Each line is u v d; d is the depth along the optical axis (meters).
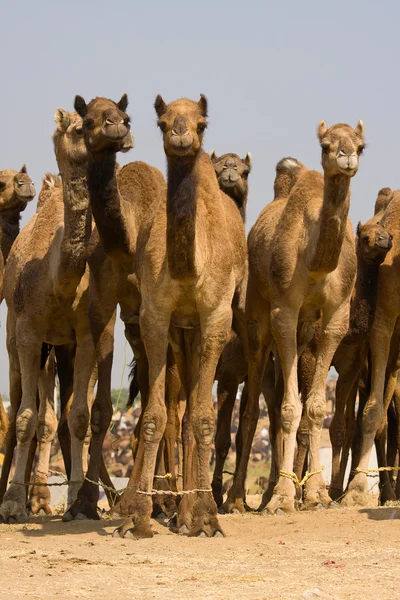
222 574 25.17
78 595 22.36
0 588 23.08
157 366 31.98
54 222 39.00
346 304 38.38
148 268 32.22
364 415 42.34
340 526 33.34
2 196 50.91
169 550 28.98
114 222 34.97
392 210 44.34
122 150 40.94
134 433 41.94
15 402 43.66
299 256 37.62
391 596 22.30
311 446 38.34
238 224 39.22
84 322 38.56
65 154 36.34
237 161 47.19
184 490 33.47
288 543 30.38
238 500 41.44
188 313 32.88
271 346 42.72
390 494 46.28
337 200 35.25
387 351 42.78
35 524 35.47
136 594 22.53
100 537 31.47
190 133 29.61
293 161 46.25
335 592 22.75
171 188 30.34
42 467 42.72
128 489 36.16
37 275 38.06
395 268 42.72
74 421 38.31
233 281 32.97
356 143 34.91
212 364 32.25
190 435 33.94
